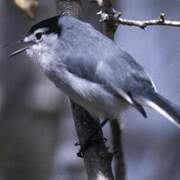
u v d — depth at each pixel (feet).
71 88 41.11
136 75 40.81
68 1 42.68
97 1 39.55
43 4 51.08
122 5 54.95
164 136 57.47
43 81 51.08
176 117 39.50
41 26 42.14
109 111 40.73
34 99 50.93
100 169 38.68
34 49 42.29
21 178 50.49
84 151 39.55
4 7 51.85
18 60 51.42
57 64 41.34
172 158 56.34
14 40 51.62
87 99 40.68
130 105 41.06
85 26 41.60
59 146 50.60
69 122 50.72
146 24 39.14
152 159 56.70
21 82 51.29
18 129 50.88
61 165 50.42
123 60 40.83
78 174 50.19
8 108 51.19
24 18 51.52
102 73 40.50
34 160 50.52
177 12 55.72
